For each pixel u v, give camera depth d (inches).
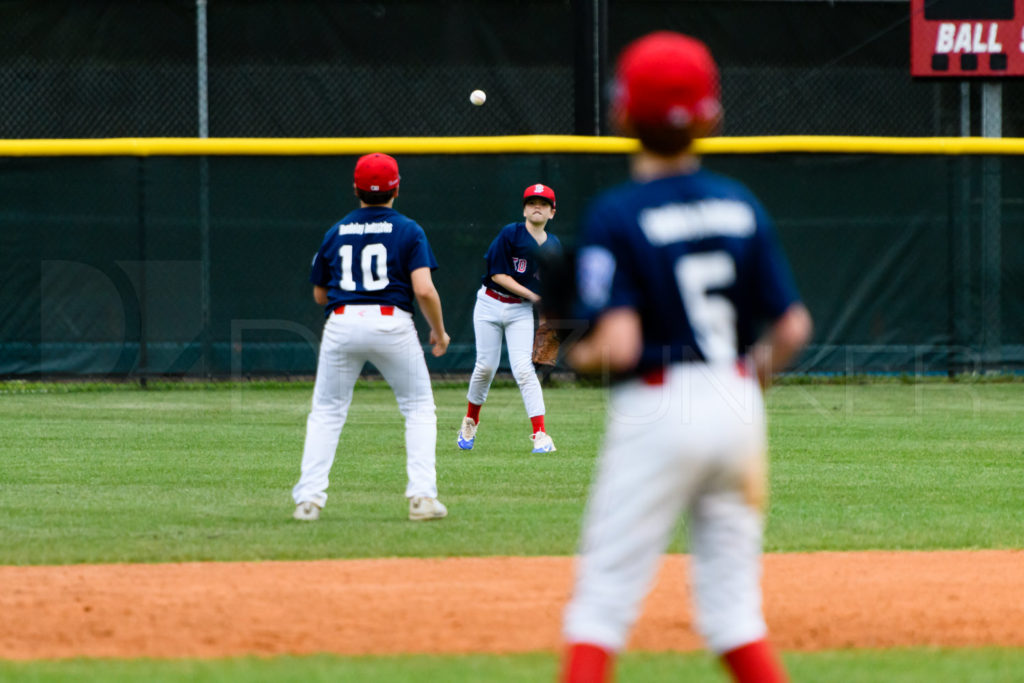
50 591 657.6
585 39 1861.5
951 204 1887.3
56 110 1972.2
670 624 597.6
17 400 1665.8
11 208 1771.7
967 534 827.4
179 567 717.3
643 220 386.0
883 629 590.9
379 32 1998.0
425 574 700.7
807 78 2050.9
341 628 588.7
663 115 389.1
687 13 2034.9
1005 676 507.8
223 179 1804.9
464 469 1107.9
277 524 852.0
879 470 1111.0
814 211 1872.5
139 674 507.8
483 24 2006.6
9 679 500.1
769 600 644.7
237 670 514.3
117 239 1793.8
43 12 1958.7
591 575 405.7
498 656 540.4
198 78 1931.6
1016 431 1392.7
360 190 845.8
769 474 1086.4
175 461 1156.5
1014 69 1951.3
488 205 1833.2
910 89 2064.5
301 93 1999.3
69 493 980.6
